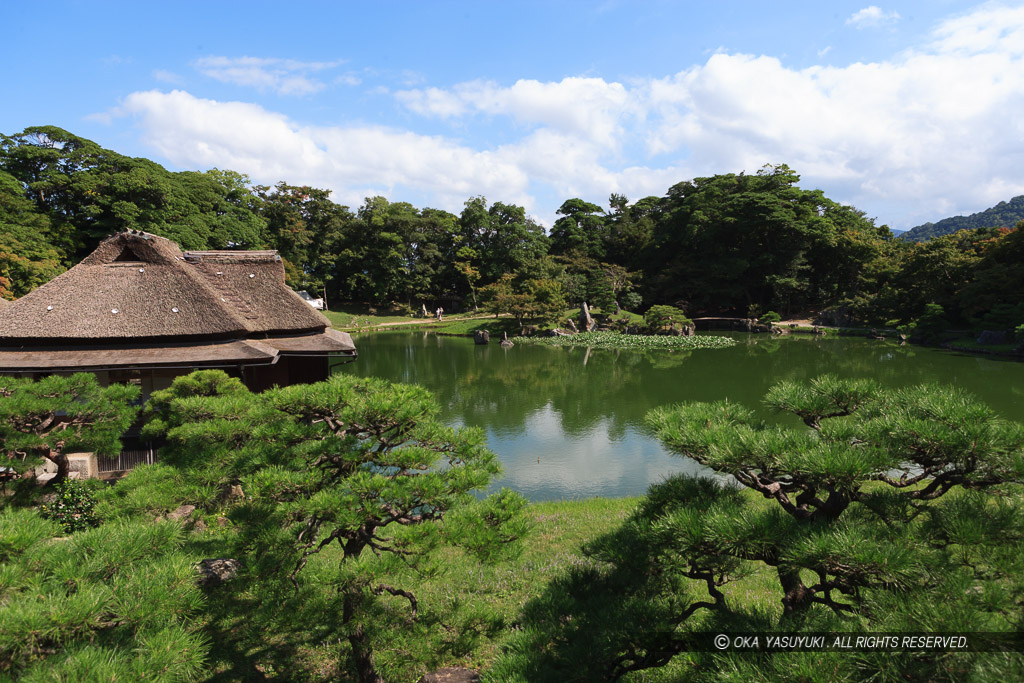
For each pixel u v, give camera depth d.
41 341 12.51
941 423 3.14
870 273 50.41
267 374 14.45
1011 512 2.99
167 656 2.74
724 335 48.97
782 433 3.40
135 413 7.88
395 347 41.75
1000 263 37.94
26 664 2.73
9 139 35.00
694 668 3.10
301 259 55.78
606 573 5.18
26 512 3.58
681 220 62.19
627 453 14.67
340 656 5.07
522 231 63.44
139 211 35.94
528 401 21.55
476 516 4.27
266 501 4.20
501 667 3.80
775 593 6.00
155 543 3.59
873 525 3.18
